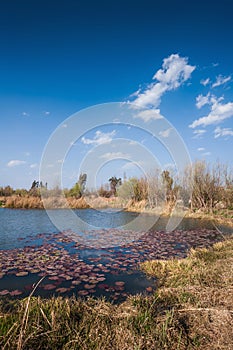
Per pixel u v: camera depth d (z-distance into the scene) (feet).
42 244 20.44
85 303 9.43
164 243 21.70
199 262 14.67
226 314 8.23
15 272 13.60
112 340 6.99
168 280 12.32
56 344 6.69
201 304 9.12
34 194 59.47
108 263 15.57
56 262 15.49
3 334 6.63
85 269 14.24
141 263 15.39
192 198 44.04
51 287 11.66
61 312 8.14
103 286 11.82
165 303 9.41
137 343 6.81
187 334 7.34
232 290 10.23
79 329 7.37
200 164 43.42
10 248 18.93
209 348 6.75
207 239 23.50
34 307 8.43
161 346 6.79
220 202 44.50
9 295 10.80
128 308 8.95
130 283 12.25
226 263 14.14
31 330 6.91
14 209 47.62
